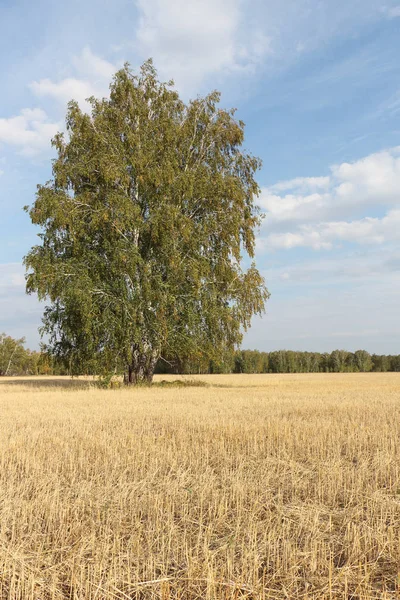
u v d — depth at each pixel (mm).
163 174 29062
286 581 4348
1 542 5027
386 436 11172
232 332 31531
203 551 4762
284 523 5504
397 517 5922
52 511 5848
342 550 4906
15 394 25922
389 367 120812
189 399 21734
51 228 29375
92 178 29422
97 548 4840
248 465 8492
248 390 30422
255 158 33438
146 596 4160
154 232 28453
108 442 10367
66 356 30516
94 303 28125
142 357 32469
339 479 7309
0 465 8312
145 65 31828
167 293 28953
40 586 4277
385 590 4195
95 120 29656
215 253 31719
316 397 23328
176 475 7820
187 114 32500
